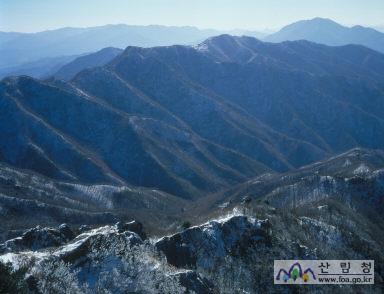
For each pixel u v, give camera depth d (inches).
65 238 3378.4
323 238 4202.8
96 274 2240.4
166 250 3093.0
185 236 3262.8
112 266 2305.6
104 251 2380.7
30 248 3147.1
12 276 1710.1
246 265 3213.6
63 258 2252.7
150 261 2463.1
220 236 3358.8
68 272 2103.8
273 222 4037.9
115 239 2497.5
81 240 2442.2
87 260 2306.8
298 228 4148.6
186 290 2379.4
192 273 2544.3
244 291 2930.6
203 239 3280.0
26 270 1909.4
